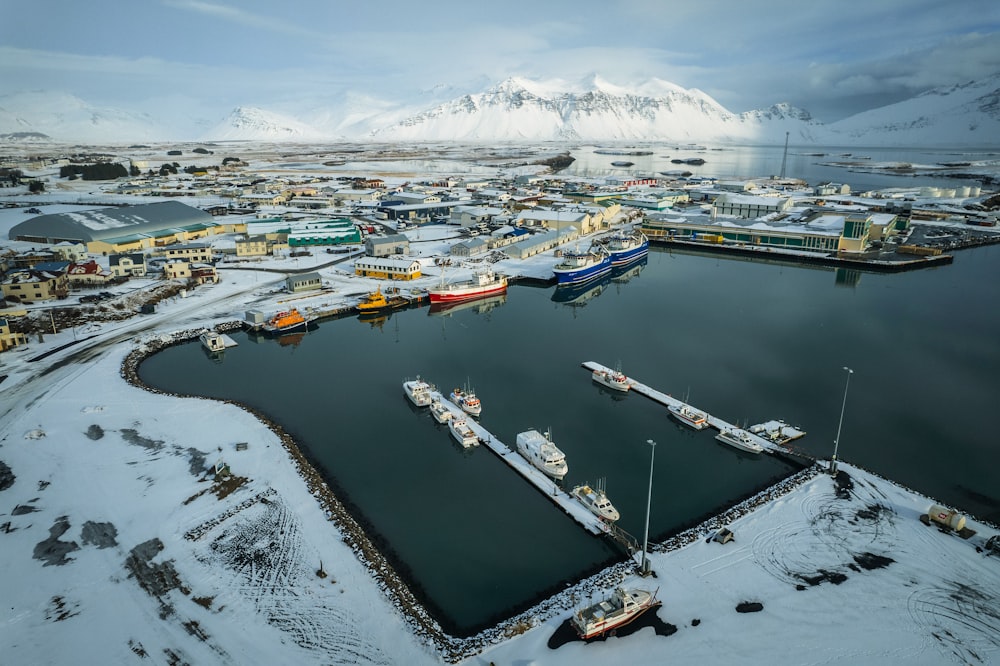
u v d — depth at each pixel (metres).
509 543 45.91
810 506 47.12
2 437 57.97
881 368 79.94
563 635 34.94
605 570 41.34
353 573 40.31
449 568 43.06
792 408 68.25
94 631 34.81
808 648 33.16
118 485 50.16
